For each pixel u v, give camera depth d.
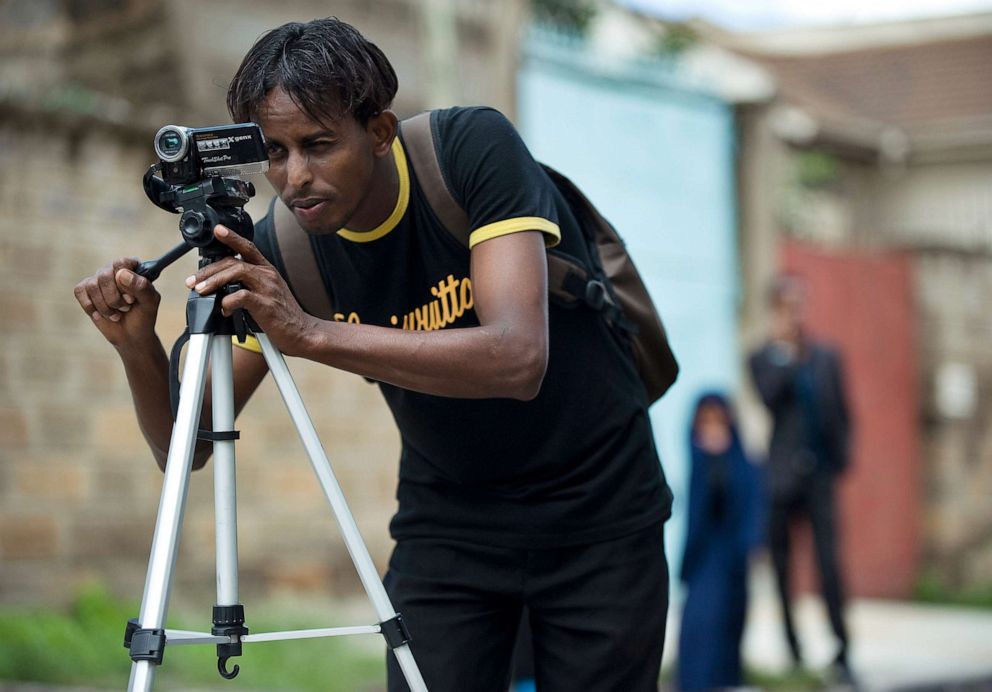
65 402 14.78
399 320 5.68
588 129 20.80
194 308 4.84
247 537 16.05
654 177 21.69
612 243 6.15
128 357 5.38
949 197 29.94
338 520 4.88
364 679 12.96
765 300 22.62
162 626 4.59
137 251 15.42
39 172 14.75
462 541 5.88
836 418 15.59
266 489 16.28
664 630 5.98
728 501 14.09
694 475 14.16
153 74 17.44
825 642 18.44
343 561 16.89
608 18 22.12
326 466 4.89
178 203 4.88
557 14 20.69
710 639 13.91
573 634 5.85
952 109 32.28
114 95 17.48
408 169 5.41
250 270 4.80
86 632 13.53
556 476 5.80
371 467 17.22
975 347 25.44
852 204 29.95
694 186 22.27
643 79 21.59
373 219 5.39
